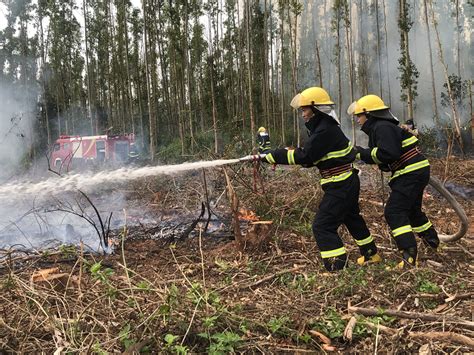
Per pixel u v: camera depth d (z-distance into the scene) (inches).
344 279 145.1
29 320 116.9
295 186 294.4
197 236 226.1
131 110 1173.7
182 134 831.7
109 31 1301.7
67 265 184.4
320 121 171.0
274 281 156.6
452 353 102.3
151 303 118.6
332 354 107.0
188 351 103.7
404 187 175.9
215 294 126.1
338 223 170.7
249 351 107.5
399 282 145.1
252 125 781.9
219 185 287.3
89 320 117.7
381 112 180.4
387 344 109.1
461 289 140.6
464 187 381.4
